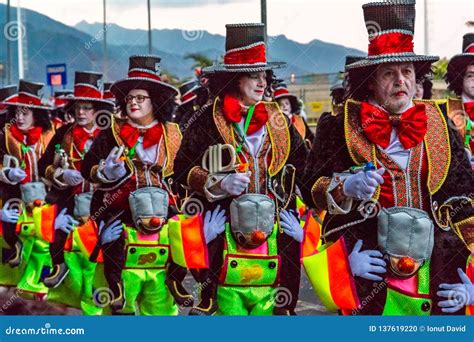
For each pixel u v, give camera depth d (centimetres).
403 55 539
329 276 545
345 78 559
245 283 587
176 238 613
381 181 525
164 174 643
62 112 799
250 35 585
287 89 702
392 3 540
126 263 631
